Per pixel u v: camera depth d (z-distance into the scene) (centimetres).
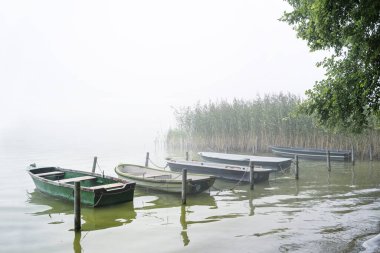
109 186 1432
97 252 939
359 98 1088
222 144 3584
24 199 1580
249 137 3441
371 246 890
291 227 1110
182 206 1438
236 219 1225
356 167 2431
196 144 3891
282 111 3244
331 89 1205
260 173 1909
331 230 1064
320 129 2925
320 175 2169
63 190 1486
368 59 955
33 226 1178
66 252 944
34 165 1984
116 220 1238
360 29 964
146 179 1716
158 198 1592
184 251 929
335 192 1634
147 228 1139
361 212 1261
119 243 1003
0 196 1641
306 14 1221
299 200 1497
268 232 1068
